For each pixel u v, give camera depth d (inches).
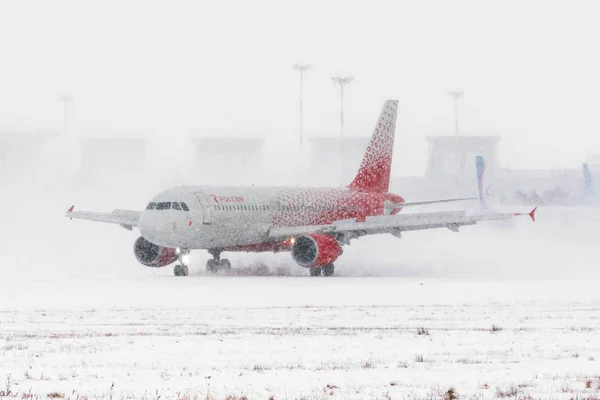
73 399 1649.9
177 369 1995.6
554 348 2351.1
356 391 1736.0
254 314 3316.9
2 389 1737.2
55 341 2466.8
